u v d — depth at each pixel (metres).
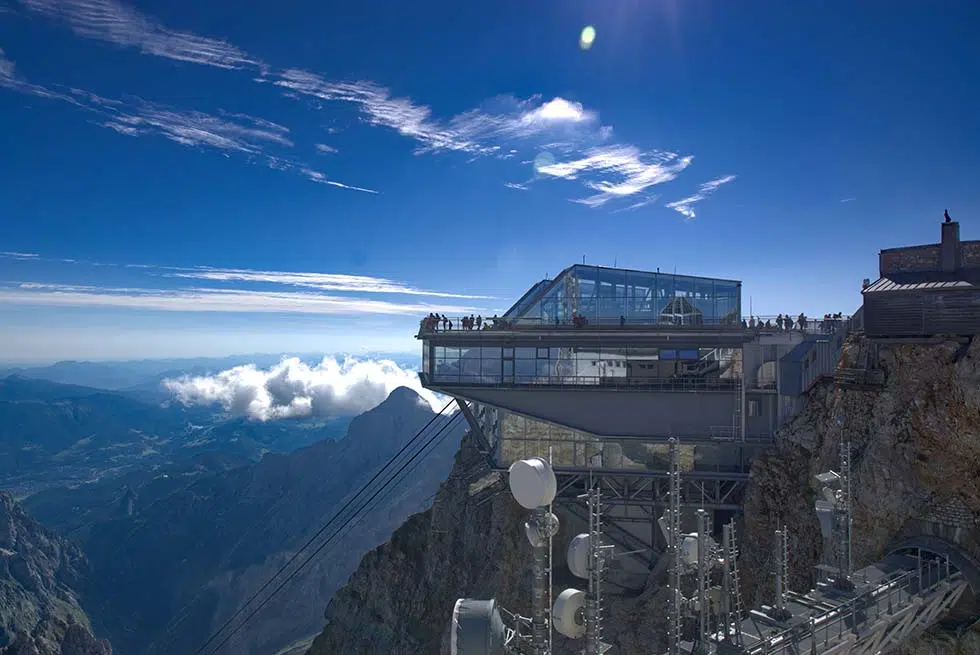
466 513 61.50
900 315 37.75
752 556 45.00
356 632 64.62
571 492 52.66
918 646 31.31
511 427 52.12
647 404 50.34
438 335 52.28
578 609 17.06
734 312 52.25
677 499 20.80
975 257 38.50
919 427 36.00
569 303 52.62
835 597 28.70
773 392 48.97
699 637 22.38
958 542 33.31
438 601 60.50
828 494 31.27
